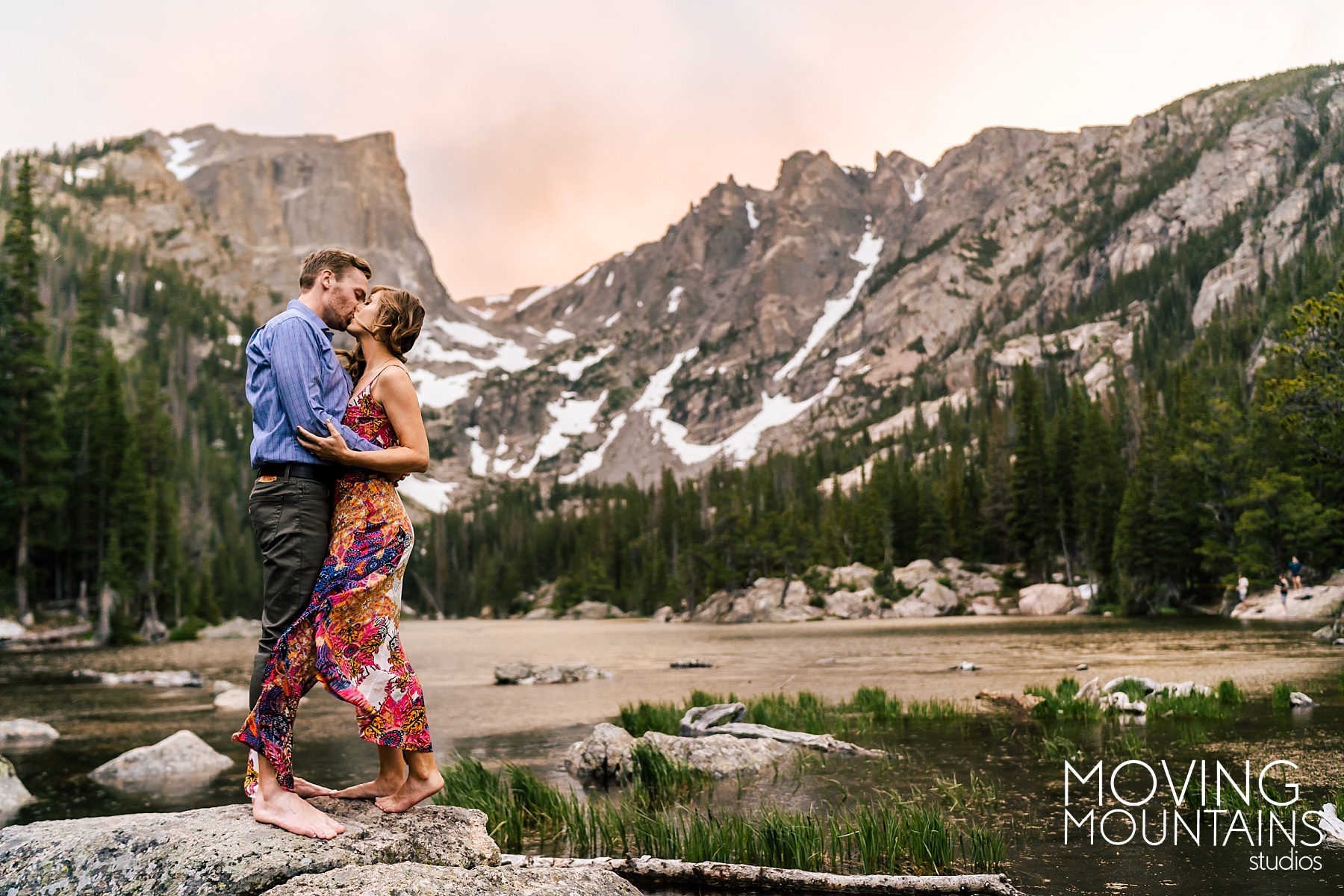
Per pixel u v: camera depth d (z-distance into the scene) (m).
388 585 4.12
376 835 3.96
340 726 16.23
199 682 27.09
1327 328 28.06
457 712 17.67
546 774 10.96
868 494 107.75
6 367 60.94
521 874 3.92
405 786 4.23
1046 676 20.62
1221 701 14.41
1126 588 65.06
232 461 167.75
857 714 15.16
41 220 199.38
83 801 9.84
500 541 188.50
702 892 6.11
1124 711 13.90
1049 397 176.00
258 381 4.05
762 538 109.25
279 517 3.99
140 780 11.16
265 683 3.96
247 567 123.50
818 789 9.25
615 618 124.56
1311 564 54.03
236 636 75.38
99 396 68.75
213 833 3.76
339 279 4.34
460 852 4.07
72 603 65.06
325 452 3.96
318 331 4.14
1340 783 8.52
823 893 6.00
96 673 29.77
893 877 5.94
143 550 68.44
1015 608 77.75
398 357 4.34
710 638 51.84
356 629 4.07
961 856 6.66
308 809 3.97
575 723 15.87
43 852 3.71
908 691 18.42
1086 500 79.44
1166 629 41.00
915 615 81.12
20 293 62.41
